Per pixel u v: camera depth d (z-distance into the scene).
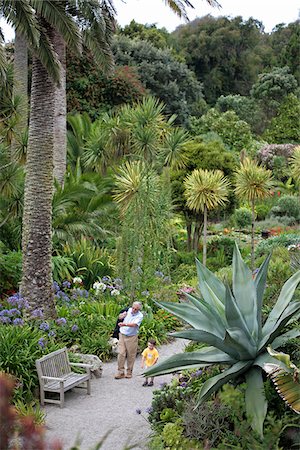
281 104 49.91
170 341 12.81
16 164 14.45
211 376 7.77
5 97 14.99
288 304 7.30
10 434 3.24
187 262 19.02
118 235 18.61
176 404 7.48
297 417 6.16
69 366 9.53
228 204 20.95
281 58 57.22
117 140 21.55
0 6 10.86
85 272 15.96
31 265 12.14
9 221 15.55
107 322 12.39
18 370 8.89
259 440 6.01
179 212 20.27
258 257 19.73
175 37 60.75
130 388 9.73
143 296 14.45
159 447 6.81
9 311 11.66
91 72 31.42
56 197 16.86
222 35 58.34
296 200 28.39
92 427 7.93
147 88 39.69
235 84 59.28
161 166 19.28
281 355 5.71
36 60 12.16
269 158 37.25
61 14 11.56
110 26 13.93
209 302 7.52
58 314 12.74
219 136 40.72
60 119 20.58
